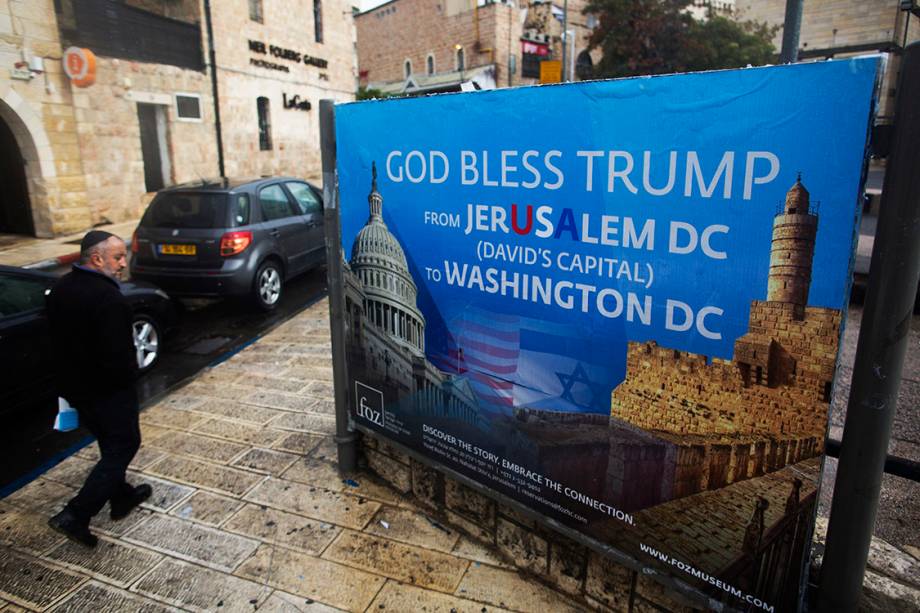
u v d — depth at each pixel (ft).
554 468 8.36
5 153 44.24
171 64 55.36
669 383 6.96
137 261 25.64
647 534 7.50
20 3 41.32
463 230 8.83
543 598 8.93
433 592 9.12
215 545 10.43
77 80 44.11
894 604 7.61
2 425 16.22
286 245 27.94
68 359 10.21
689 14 105.91
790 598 6.42
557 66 58.85
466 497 10.19
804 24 76.13
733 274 6.23
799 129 5.57
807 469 6.08
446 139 8.70
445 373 9.66
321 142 10.83
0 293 15.85
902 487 12.55
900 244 5.40
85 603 9.29
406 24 157.79
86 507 10.24
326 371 18.58
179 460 13.24
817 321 5.77
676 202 6.48
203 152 60.29
